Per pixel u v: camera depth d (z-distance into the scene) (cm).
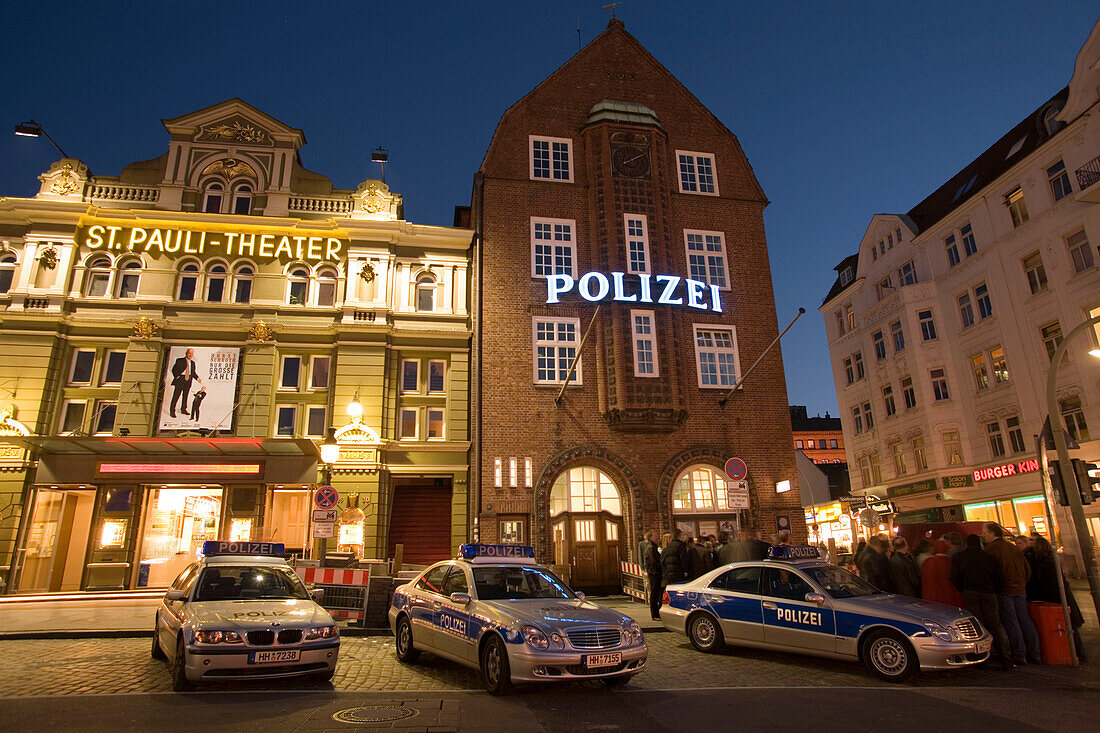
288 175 2283
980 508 2831
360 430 2020
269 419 2033
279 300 2158
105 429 2002
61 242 2100
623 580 1956
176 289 2134
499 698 757
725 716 682
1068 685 840
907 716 682
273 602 864
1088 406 2388
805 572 1002
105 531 1933
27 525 1891
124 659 970
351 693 779
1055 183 2559
